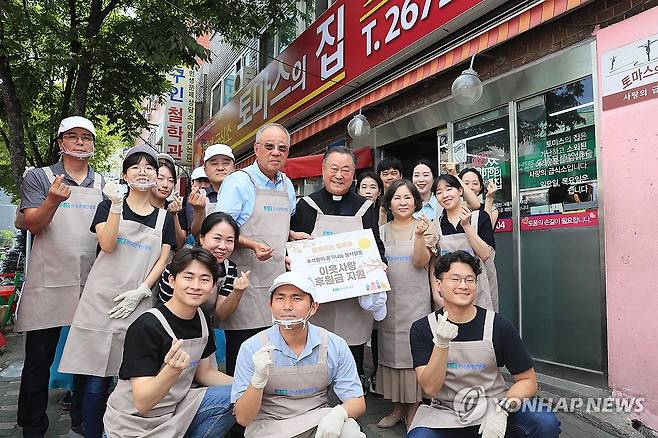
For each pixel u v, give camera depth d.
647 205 3.74
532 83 4.80
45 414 3.41
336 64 7.64
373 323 3.86
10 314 7.47
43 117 11.14
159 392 2.36
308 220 3.50
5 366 5.84
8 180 13.13
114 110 9.52
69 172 3.58
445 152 6.04
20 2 7.98
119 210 2.99
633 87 3.87
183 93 16.23
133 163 3.21
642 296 3.76
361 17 7.04
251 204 3.29
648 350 3.70
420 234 3.40
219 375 2.96
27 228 3.33
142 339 2.48
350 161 3.47
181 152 16.16
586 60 4.29
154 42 7.06
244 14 8.48
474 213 3.74
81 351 2.97
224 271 3.21
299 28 9.68
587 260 4.25
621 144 3.94
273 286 2.55
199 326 2.73
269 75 10.09
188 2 7.90
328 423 2.38
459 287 2.65
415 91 6.55
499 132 5.26
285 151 3.37
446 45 5.56
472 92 4.71
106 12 7.75
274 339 2.58
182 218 4.30
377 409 4.17
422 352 2.78
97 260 3.10
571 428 3.56
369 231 3.38
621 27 3.98
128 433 2.47
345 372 2.63
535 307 4.73
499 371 2.75
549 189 4.64
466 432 2.68
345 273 3.25
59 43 7.90
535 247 4.76
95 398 2.99
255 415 2.43
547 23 4.71
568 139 4.48
